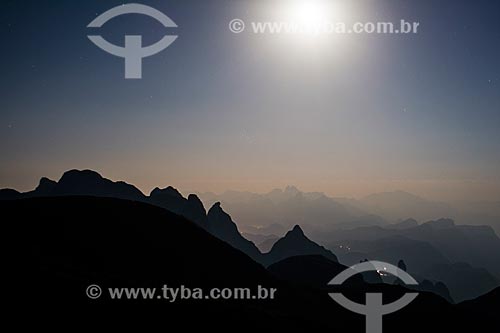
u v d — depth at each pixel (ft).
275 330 165.58
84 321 136.05
